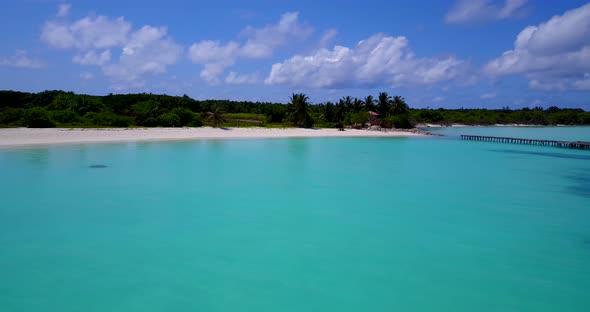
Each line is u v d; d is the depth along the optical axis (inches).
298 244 668.7
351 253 632.4
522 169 1614.2
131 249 632.4
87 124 2992.1
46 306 455.8
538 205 970.1
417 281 536.1
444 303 478.3
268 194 1055.6
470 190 1151.0
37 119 2608.3
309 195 1050.7
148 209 877.2
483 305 474.9
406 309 462.3
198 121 3435.0
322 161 1752.0
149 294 487.2
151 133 2746.1
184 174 1338.6
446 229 767.7
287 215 848.3
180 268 563.8
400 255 627.5
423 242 690.8
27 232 708.0
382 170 1521.9
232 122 3873.0
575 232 754.8
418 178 1353.3
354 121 4355.3
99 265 568.7
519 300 488.1
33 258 590.2
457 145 2773.1
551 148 2623.0
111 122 3061.0
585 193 1116.5
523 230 766.5
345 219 826.8
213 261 590.2
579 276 558.3
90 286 505.7
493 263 601.3
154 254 613.6
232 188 1122.0
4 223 760.3
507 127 6161.4
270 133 3243.1
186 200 968.9
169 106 4790.8
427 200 1015.0
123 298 476.4
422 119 6043.3
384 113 4808.1
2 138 2134.6
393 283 528.4
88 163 1525.6
